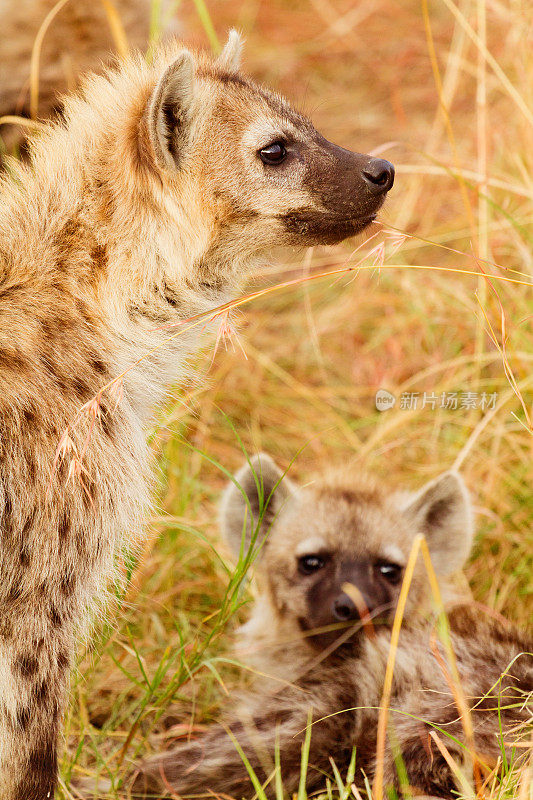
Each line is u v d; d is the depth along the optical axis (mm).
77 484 7430
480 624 8844
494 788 7371
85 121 8297
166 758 8453
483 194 12570
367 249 14617
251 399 13828
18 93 13719
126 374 7930
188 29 17875
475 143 16109
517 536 11258
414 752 7508
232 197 8297
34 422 7320
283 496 10367
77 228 7844
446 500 10234
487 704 7887
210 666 8844
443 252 15219
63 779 8453
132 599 10602
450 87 15328
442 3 20453
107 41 14195
